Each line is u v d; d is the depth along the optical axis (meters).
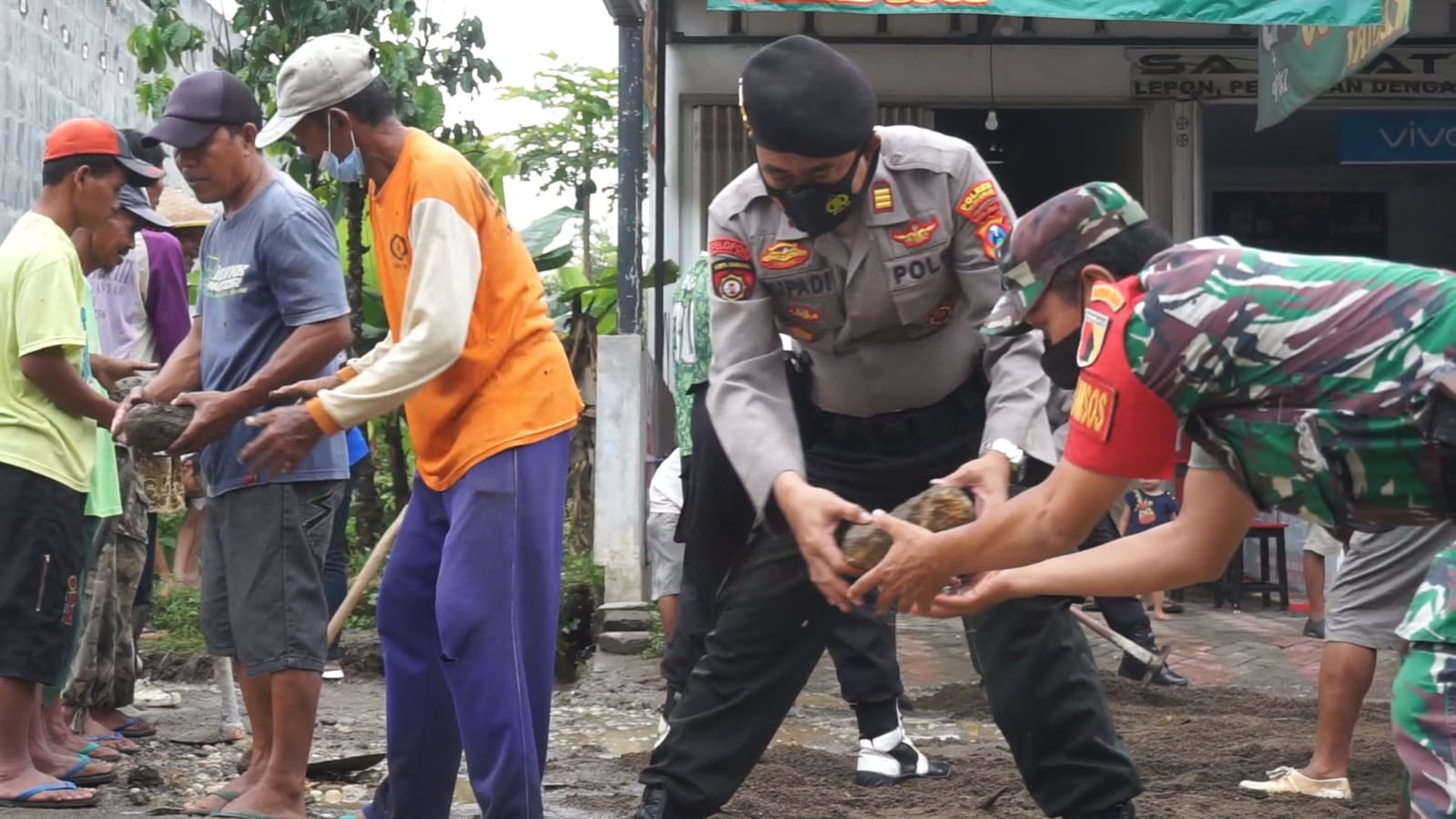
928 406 3.93
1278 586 10.85
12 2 9.67
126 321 6.05
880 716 5.35
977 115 14.01
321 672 4.44
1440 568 2.65
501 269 3.80
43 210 4.86
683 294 5.30
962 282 3.68
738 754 3.96
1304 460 2.50
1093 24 11.97
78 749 5.34
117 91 11.94
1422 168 16.62
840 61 3.38
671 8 11.65
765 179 3.47
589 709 6.88
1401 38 12.16
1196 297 2.53
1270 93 9.79
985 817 4.82
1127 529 10.43
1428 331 2.42
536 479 3.79
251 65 9.68
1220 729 6.35
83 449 4.79
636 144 8.81
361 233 9.75
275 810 4.39
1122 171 12.61
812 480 3.99
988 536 2.93
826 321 3.75
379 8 9.66
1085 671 3.81
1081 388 2.74
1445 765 2.52
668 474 6.27
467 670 3.73
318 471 4.47
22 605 4.65
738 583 3.96
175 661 7.70
